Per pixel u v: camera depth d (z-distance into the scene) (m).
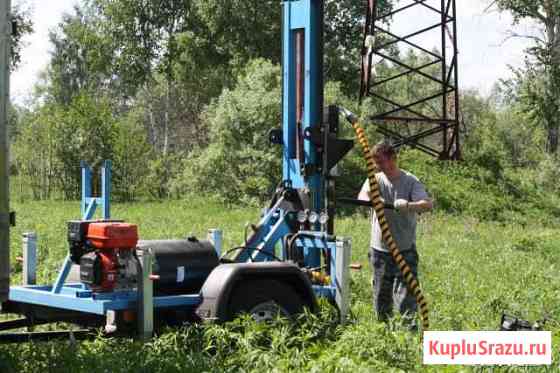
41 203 40.56
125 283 7.97
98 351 7.42
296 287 8.68
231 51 53.91
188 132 70.69
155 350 7.38
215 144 39.72
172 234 22.58
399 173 9.31
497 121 63.97
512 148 61.47
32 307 8.63
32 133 47.44
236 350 7.66
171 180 47.91
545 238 25.30
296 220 9.95
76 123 47.19
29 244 9.22
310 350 7.51
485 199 40.81
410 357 7.38
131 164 47.88
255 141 38.41
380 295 9.38
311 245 9.56
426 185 40.94
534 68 47.59
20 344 7.90
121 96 79.25
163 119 74.81
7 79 6.79
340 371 6.67
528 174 48.91
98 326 8.47
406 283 9.12
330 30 54.72
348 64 52.88
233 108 38.84
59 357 7.11
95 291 7.91
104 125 47.62
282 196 10.00
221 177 39.88
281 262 8.62
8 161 6.81
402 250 9.23
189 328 7.78
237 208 37.78
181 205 39.78
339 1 54.19
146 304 7.82
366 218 33.16
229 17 52.69
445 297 12.59
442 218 35.12
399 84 63.62
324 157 9.86
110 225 7.94
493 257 19.62
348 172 39.62
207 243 9.05
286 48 10.24
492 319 10.65
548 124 48.91
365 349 7.27
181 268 8.60
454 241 23.22
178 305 8.13
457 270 16.20
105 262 7.90
